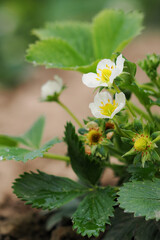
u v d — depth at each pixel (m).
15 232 0.44
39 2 1.44
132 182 0.36
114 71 0.34
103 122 0.36
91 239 0.40
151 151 0.34
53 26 0.50
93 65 0.39
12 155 0.37
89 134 0.36
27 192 0.38
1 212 0.47
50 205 0.37
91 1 1.44
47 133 0.68
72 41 0.49
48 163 0.58
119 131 0.35
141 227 0.36
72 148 0.38
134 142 0.35
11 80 1.03
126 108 0.36
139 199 0.34
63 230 0.42
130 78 0.36
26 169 0.57
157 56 0.39
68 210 0.44
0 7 1.40
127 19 0.47
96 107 0.35
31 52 0.43
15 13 1.38
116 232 0.37
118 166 0.40
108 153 0.38
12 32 1.29
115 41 0.47
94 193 0.38
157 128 0.38
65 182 0.39
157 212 0.33
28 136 0.47
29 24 1.34
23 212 0.47
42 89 0.44
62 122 0.72
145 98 0.38
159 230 0.36
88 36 0.49
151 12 1.43
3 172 0.56
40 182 0.38
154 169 0.36
